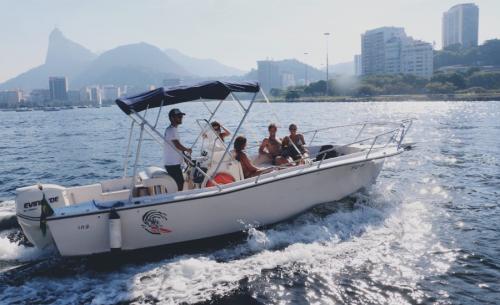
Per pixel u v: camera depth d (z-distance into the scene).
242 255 6.60
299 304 5.20
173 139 6.97
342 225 7.66
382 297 5.34
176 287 5.64
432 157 15.88
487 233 7.42
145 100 6.29
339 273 5.95
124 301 5.34
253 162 9.16
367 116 48.19
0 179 14.31
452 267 6.11
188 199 6.62
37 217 6.43
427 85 120.06
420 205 9.05
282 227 7.56
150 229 6.56
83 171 15.58
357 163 8.27
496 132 25.55
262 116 50.12
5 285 5.80
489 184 11.15
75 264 6.36
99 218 6.27
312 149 10.21
